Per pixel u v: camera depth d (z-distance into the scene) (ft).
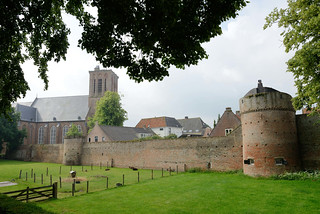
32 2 33.14
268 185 56.75
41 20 35.65
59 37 37.99
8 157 183.52
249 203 42.29
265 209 38.58
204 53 31.27
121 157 117.60
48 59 38.93
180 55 30.96
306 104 54.13
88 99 264.52
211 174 82.89
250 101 71.82
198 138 93.71
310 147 72.59
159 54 32.04
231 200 44.88
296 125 75.66
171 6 23.81
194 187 58.70
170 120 242.17
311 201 41.75
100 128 160.25
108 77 265.34
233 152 85.40
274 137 67.10
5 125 175.42
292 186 54.03
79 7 34.45
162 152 102.63
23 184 69.51
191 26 28.50
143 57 32.17
